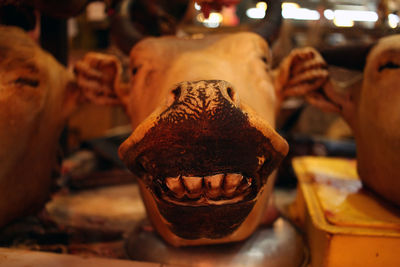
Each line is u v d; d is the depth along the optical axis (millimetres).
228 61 1442
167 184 1040
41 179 1768
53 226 1911
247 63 1481
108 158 3145
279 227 1700
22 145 1500
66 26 2477
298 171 2182
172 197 1099
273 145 1017
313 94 1909
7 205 1548
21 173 1578
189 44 1548
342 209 1484
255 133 950
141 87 1510
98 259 1272
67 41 2514
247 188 1110
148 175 1104
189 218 1100
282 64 1833
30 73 1498
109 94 1935
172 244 1486
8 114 1407
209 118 880
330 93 1832
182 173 958
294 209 2197
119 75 1851
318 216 1445
